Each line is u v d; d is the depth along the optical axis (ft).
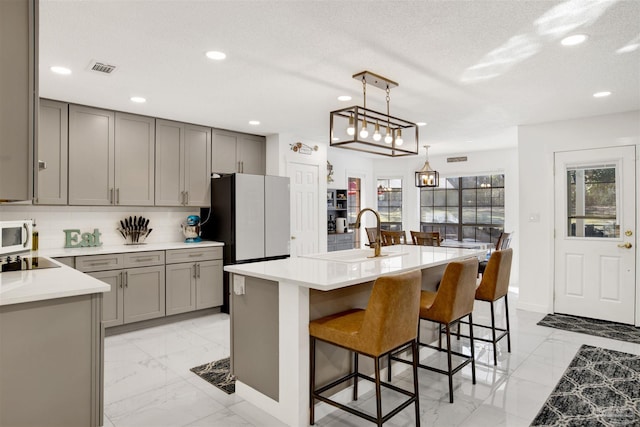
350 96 11.93
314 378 7.47
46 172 12.09
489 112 13.80
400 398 8.47
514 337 12.50
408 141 19.86
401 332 6.76
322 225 19.65
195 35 7.80
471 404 8.16
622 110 13.52
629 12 6.86
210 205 16.14
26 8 5.15
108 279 12.45
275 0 6.50
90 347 5.89
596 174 14.46
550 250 15.33
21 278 6.64
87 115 12.92
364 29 7.55
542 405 8.10
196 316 14.87
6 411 5.23
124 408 8.05
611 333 12.85
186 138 15.38
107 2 6.53
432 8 6.75
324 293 8.01
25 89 5.12
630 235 13.74
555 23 7.29
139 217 15.05
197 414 7.83
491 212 23.47
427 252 11.48
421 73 9.89
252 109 13.44
